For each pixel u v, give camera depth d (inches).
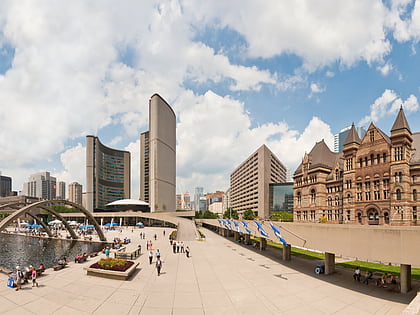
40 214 5674.2
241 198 6643.7
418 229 639.1
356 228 781.9
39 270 921.5
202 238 2171.5
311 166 2753.4
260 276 930.1
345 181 2235.5
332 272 981.2
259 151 5541.3
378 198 1977.1
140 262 1154.7
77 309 619.5
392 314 605.3
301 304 663.1
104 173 7746.1
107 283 827.4
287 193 5285.4
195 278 893.8
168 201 6574.8
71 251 1903.3
